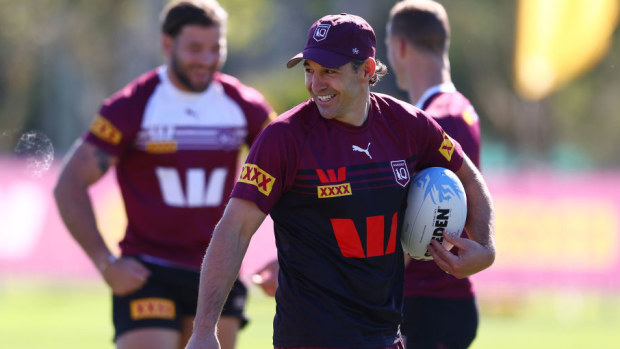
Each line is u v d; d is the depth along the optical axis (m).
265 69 130.75
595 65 116.06
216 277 15.11
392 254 16.19
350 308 15.79
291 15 130.62
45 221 61.16
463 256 16.48
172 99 22.17
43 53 111.69
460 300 19.84
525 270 55.34
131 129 21.86
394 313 16.23
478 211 17.16
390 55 20.98
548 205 55.16
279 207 15.85
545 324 51.00
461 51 122.31
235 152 22.67
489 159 121.75
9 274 61.56
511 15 113.81
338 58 15.22
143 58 106.75
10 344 41.19
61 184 21.53
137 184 22.14
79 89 113.69
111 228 57.38
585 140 130.50
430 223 16.55
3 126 116.88
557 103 117.56
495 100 120.88
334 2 122.12
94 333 44.75
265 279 21.47
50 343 41.50
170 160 21.98
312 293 15.77
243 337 44.00
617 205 54.28
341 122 15.79
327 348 15.59
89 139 21.77
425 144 16.72
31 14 104.38
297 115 15.68
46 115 117.38
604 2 58.81
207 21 21.64
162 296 21.56
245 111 22.83
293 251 15.89
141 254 21.94
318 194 15.54
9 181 61.47
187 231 21.97
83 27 105.38
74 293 61.47
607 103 125.31
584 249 54.69
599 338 44.78
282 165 15.40
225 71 132.75
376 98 16.38
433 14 20.39
